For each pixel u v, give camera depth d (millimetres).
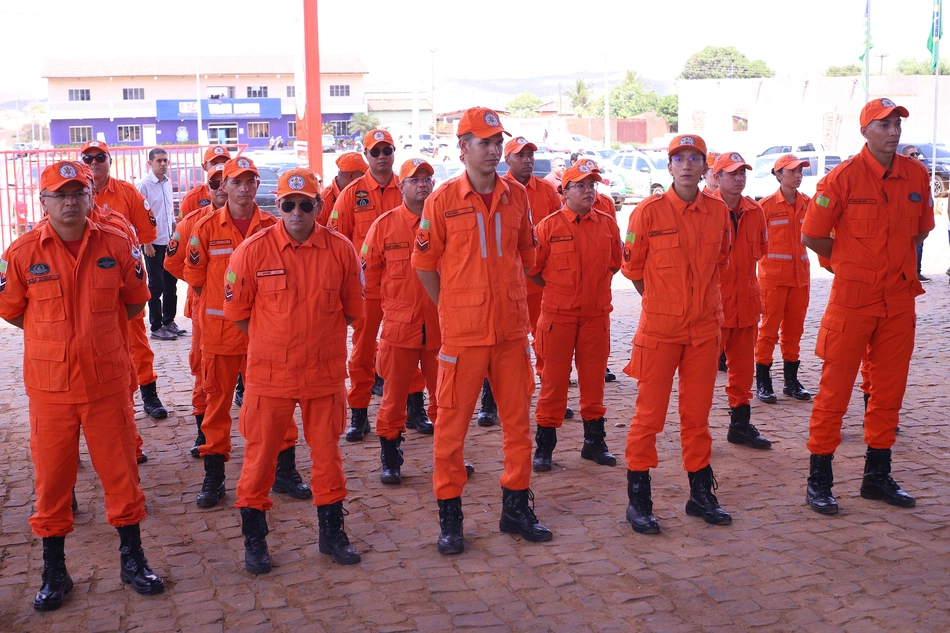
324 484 4781
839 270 5250
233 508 5633
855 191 5180
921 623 3951
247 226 5668
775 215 7496
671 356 5047
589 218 6027
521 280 4934
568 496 5660
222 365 5578
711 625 4008
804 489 5676
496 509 5488
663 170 30453
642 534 5031
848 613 4059
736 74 101125
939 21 24484
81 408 4352
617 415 7473
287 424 4750
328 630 4074
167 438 7023
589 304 6027
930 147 27172
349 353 9516
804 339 10203
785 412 7453
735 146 46688
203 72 69938
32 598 4500
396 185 7410
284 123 68062
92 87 69062
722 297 6387
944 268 15602
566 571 4586
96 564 4852
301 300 4633
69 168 4254
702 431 5168
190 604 4371
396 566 4727
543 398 6141
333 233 4828
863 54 28344
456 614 4184
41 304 4301
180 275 6285
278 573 4684
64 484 4422
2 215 15055
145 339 7508
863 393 7254
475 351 4812
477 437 6949
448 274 4816
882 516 5191
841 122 43844
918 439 6570
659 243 5027
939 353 9227
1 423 7453
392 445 5965
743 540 4906
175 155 17078
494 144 4676
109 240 4457
